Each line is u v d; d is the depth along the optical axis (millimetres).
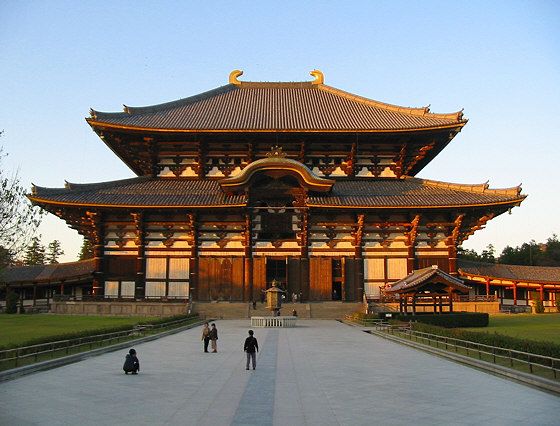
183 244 62500
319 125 66938
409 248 62625
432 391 18406
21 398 17328
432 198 61406
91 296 61406
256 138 65750
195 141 66562
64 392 18297
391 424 14133
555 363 21094
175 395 17844
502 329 41719
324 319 56000
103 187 63219
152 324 40750
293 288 61812
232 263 62094
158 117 68938
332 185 60438
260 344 32938
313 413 15367
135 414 15227
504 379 20734
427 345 30828
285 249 62500
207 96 79688
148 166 67875
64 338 28047
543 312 65688
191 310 56875
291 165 60125
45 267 74562
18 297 65000
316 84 84312
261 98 79938
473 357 25484
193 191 63406
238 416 15016
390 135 65125
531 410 15602
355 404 16484
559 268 74625
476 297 60781
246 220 61688
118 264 62219
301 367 23891
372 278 62344
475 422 14289
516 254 131500
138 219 61031
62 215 61438
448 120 65375
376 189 64750
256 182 62031
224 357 27438
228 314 57031
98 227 61812
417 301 58875
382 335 38469
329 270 62188
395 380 20562
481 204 58969
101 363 25219
